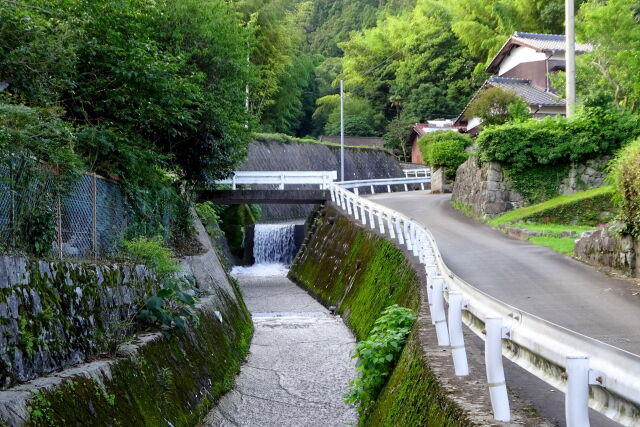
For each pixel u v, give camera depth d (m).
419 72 52.56
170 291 9.37
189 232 16.80
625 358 2.97
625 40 21.59
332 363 12.47
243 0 38.41
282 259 30.06
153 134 14.52
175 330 9.61
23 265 6.39
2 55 8.73
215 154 16.66
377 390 8.16
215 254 17.64
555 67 31.53
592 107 19.20
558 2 41.34
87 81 11.69
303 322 16.55
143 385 7.58
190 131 15.75
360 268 17.34
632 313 8.39
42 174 8.02
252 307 19.39
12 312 5.99
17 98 9.23
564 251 13.82
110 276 8.51
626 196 11.03
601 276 11.16
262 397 10.51
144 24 13.87
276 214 38.75
